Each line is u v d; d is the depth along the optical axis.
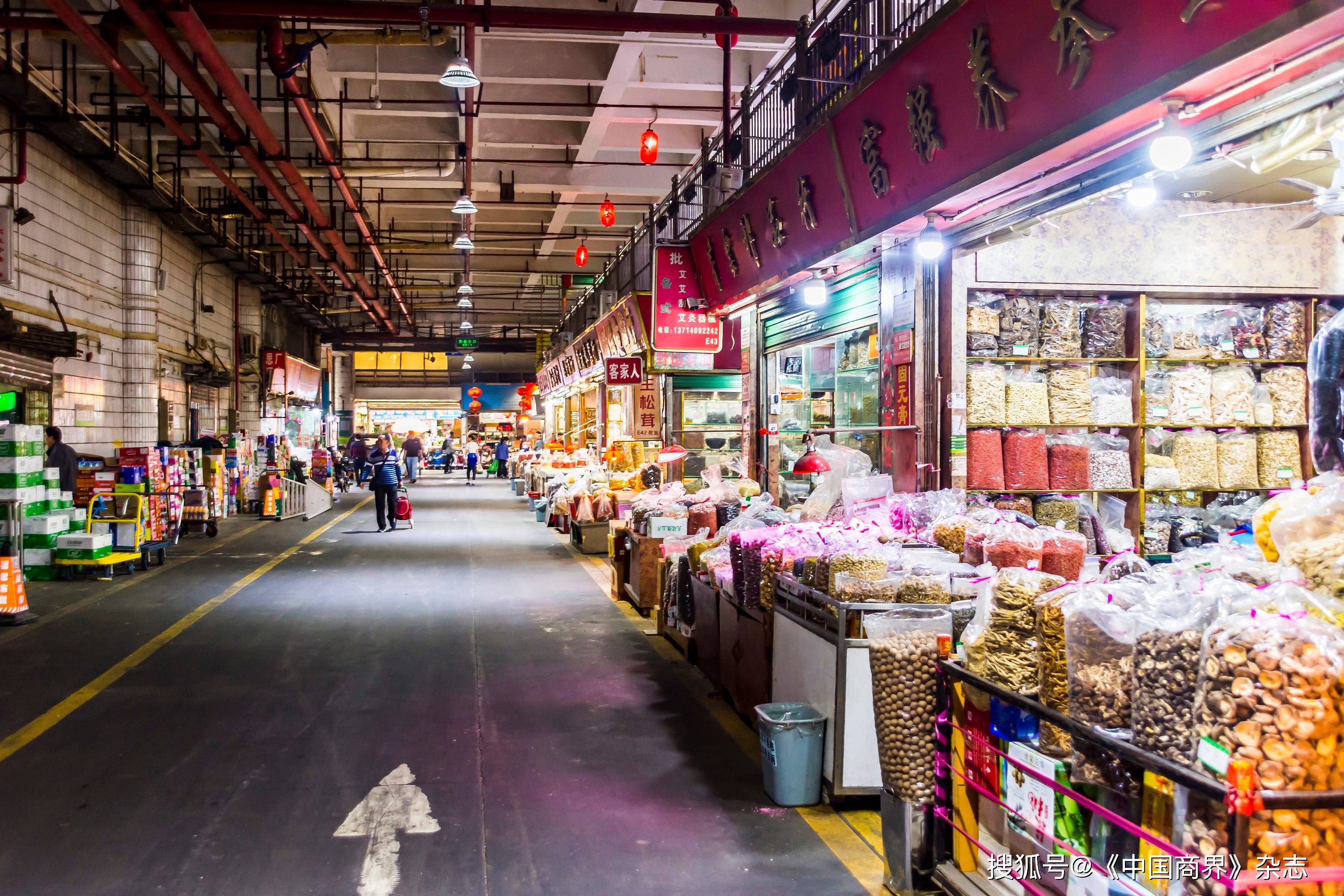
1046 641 2.68
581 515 12.68
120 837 3.59
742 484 8.67
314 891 3.18
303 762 4.45
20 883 3.21
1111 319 6.31
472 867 3.38
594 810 3.92
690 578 6.45
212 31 9.80
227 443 19.02
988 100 4.28
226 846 3.52
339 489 27.55
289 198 14.07
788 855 3.50
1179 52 3.07
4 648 6.82
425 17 8.20
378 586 9.91
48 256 11.59
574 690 5.82
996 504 6.21
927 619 3.33
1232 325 6.44
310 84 11.17
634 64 11.33
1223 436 6.47
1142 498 6.34
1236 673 2.00
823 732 3.98
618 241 21.30
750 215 8.12
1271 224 6.36
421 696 5.63
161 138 14.36
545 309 33.88
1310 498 2.47
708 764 4.51
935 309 6.25
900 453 6.57
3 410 10.12
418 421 44.38
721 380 14.34
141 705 5.38
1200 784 1.96
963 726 3.14
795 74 7.57
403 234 21.83
